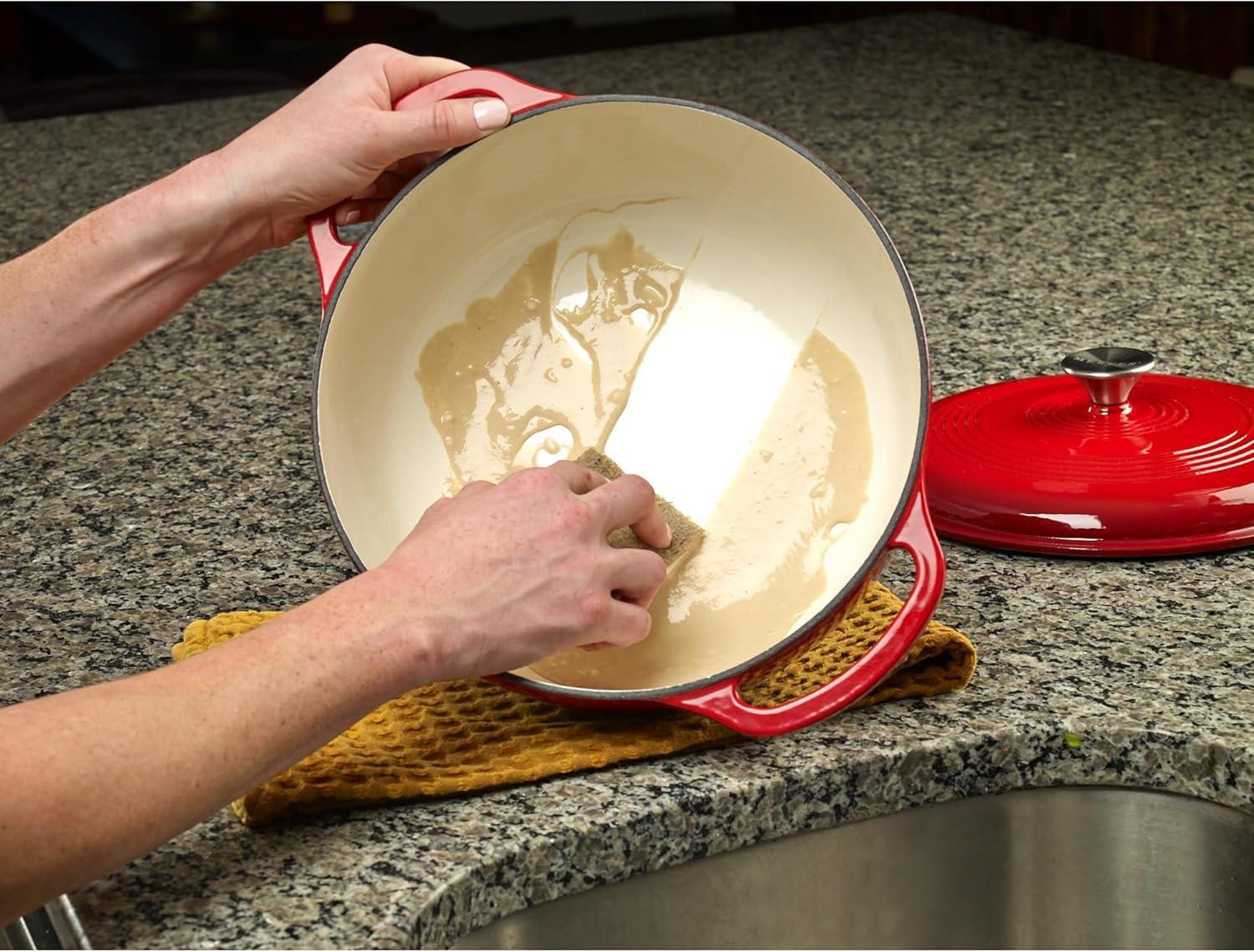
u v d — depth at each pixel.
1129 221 1.54
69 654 0.84
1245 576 0.87
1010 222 1.56
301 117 0.85
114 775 0.57
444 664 0.65
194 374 1.32
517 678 0.70
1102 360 0.96
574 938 0.69
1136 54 3.04
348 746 0.72
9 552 0.99
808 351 0.82
